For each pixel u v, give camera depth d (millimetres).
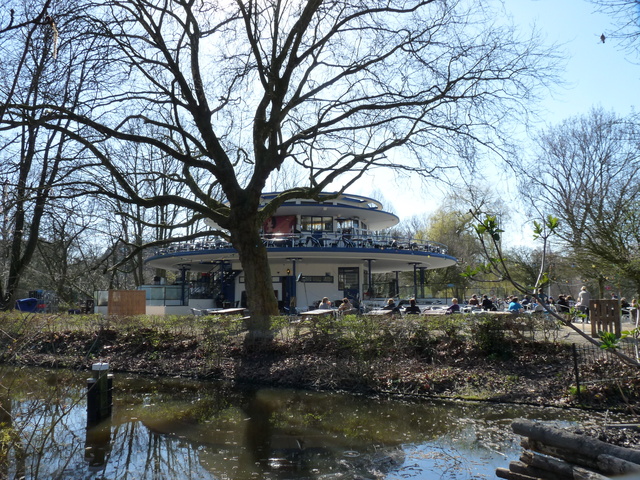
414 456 7168
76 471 6871
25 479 6605
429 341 13047
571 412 9398
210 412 10141
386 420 9234
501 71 15750
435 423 8945
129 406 10742
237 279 33656
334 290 32688
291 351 13938
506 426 8617
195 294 34625
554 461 5098
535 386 10609
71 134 14141
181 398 11562
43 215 16281
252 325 14992
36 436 8234
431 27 15812
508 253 39406
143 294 25203
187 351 15758
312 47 16312
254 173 16734
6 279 21906
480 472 6457
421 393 11141
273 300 16719
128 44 14773
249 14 15055
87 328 17609
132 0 14648
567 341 12281
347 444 7836
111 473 6785
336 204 30047
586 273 14789
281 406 10539
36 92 12656
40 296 31844
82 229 17562
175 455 7488
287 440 8117
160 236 42062
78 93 13922
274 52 16109
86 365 13828
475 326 12609
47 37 9375
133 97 15375
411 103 16297
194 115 16312
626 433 5383
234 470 6797
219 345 14938
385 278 61875
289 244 29672
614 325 13328
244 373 13586
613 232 12922
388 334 12766
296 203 29938
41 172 15906
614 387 9781
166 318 16922
